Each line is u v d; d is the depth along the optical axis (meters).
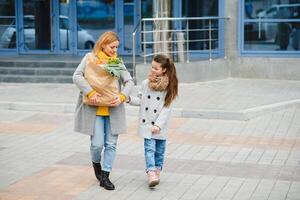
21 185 9.31
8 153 11.46
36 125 14.23
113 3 23.08
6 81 20.62
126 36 23.05
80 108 8.97
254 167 10.34
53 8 23.61
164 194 8.85
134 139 12.58
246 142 12.28
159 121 8.89
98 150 9.03
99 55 8.73
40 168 10.34
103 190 9.05
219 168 10.29
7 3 23.98
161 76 8.84
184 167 10.35
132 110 15.16
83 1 23.36
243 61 21.25
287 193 8.82
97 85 8.59
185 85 19.28
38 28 23.86
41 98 17.00
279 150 11.57
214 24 21.52
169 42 19.88
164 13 19.91
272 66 20.98
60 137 12.91
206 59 20.83
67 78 20.19
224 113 14.59
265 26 21.03
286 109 15.81
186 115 14.88
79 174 9.94
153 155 9.03
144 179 9.63
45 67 21.00
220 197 8.68
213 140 12.48
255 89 18.58
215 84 19.66
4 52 24.02
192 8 21.81
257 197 8.65
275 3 20.89
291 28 20.88
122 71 8.90
